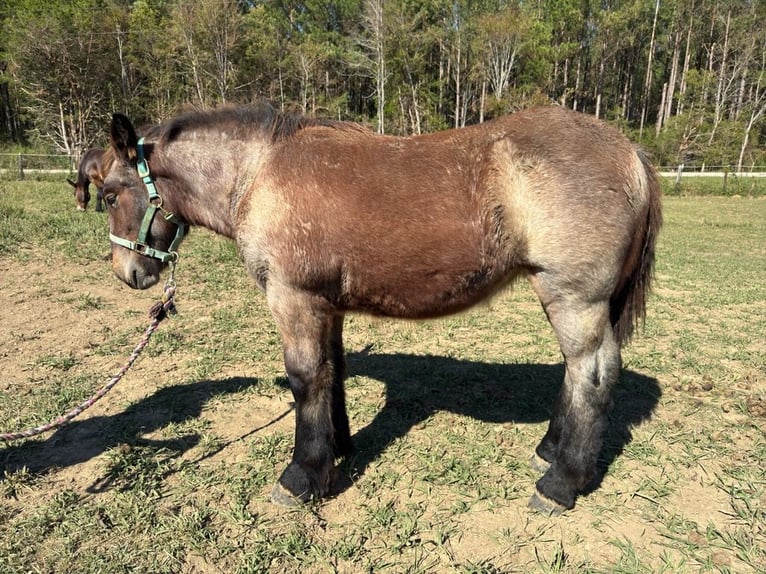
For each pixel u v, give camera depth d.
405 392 4.58
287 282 2.91
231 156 3.11
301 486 3.09
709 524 2.95
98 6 34.00
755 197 24.78
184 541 2.79
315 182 2.83
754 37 42.84
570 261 2.71
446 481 3.38
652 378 4.87
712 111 43.81
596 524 2.98
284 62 39.75
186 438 3.78
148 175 3.17
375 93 45.25
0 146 35.25
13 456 3.51
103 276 7.71
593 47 50.31
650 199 2.97
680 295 7.82
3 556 2.63
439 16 43.97
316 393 3.09
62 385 4.46
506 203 2.74
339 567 2.67
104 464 3.43
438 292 2.90
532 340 5.88
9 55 32.69
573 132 2.82
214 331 5.85
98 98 33.97
